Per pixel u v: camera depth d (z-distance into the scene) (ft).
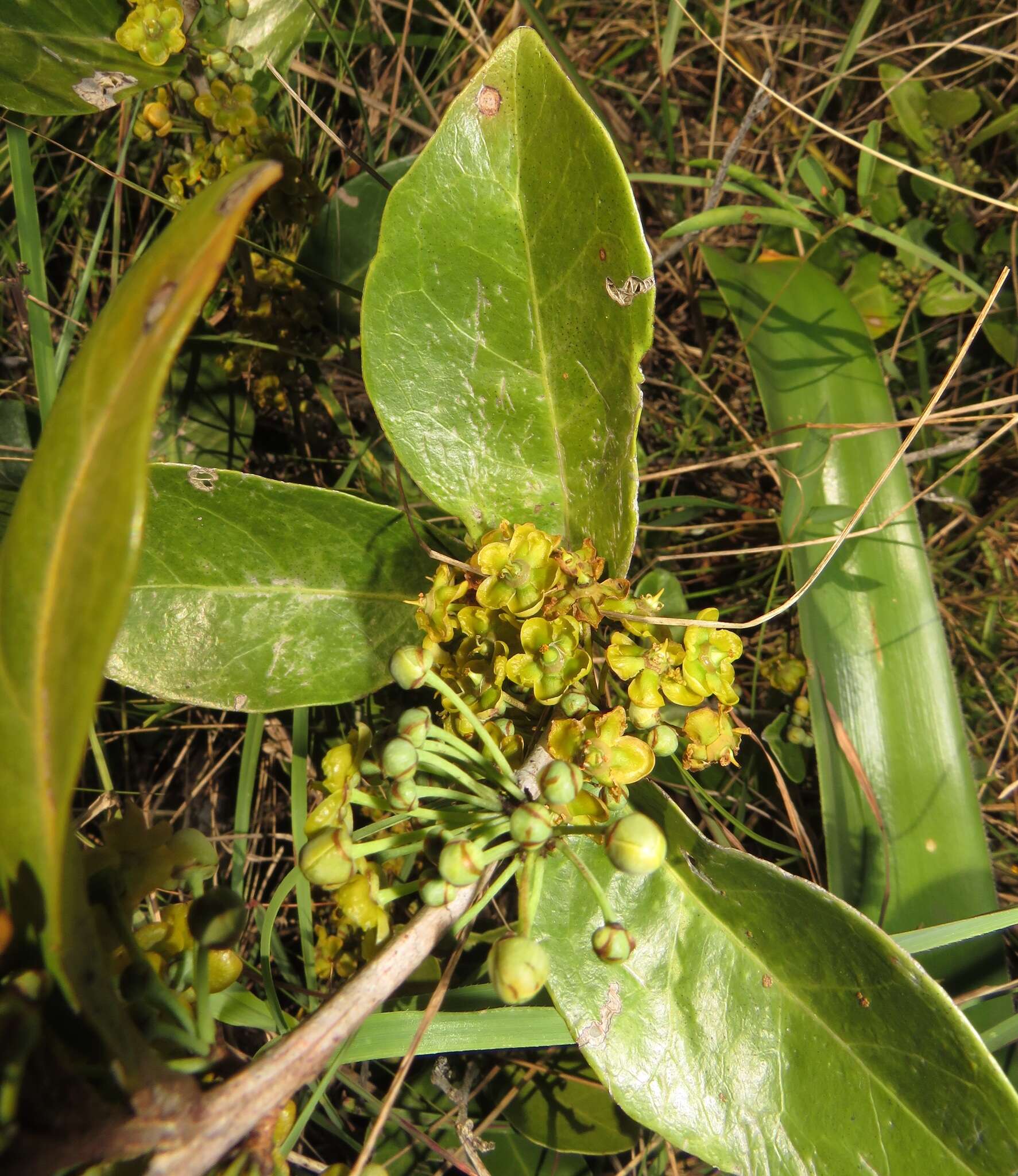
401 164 0.75
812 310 0.78
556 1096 0.59
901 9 0.97
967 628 0.79
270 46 0.71
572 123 0.42
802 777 0.69
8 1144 0.26
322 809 0.38
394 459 0.77
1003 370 0.89
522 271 0.46
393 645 0.53
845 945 0.41
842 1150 0.41
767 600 0.77
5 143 0.80
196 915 0.31
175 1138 0.28
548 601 0.44
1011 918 0.48
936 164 0.88
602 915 0.45
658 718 0.43
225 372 0.77
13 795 0.27
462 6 0.94
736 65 0.73
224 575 0.52
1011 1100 0.37
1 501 0.59
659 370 0.91
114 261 0.71
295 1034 0.32
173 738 0.74
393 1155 0.60
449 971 0.39
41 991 0.27
